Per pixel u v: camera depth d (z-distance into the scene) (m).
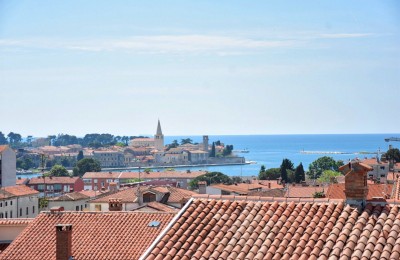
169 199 115.12
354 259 27.19
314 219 30.08
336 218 30.03
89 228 58.12
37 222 59.34
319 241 28.61
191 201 33.03
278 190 157.62
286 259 27.97
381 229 28.80
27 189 181.25
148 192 114.44
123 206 114.38
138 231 57.38
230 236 30.11
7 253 55.44
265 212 31.34
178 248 30.11
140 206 109.69
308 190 146.25
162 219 58.81
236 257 28.75
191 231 30.98
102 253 54.75
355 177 30.78
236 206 32.16
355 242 28.30
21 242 56.56
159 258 29.66
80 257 54.31
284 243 28.88
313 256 27.81
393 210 29.89
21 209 174.75
